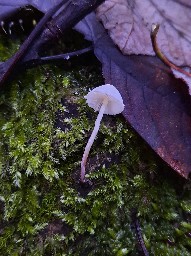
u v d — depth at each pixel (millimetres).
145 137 64
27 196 60
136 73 69
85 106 69
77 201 60
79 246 59
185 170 62
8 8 72
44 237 58
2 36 76
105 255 59
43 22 66
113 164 65
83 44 81
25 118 66
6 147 63
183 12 77
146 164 67
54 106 68
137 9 77
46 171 60
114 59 71
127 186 64
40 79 71
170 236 63
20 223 58
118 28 74
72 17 67
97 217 60
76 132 65
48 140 63
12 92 69
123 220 62
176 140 64
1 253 57
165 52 75
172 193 67
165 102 66
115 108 67
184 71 70
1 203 59
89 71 78
